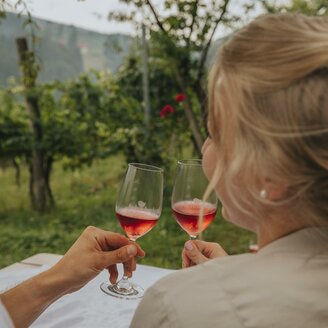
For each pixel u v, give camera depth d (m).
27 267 1.62
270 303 0.64
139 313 0.70
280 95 0.65
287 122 0.64
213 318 0.65
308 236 0.69
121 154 6.77
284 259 0.68
